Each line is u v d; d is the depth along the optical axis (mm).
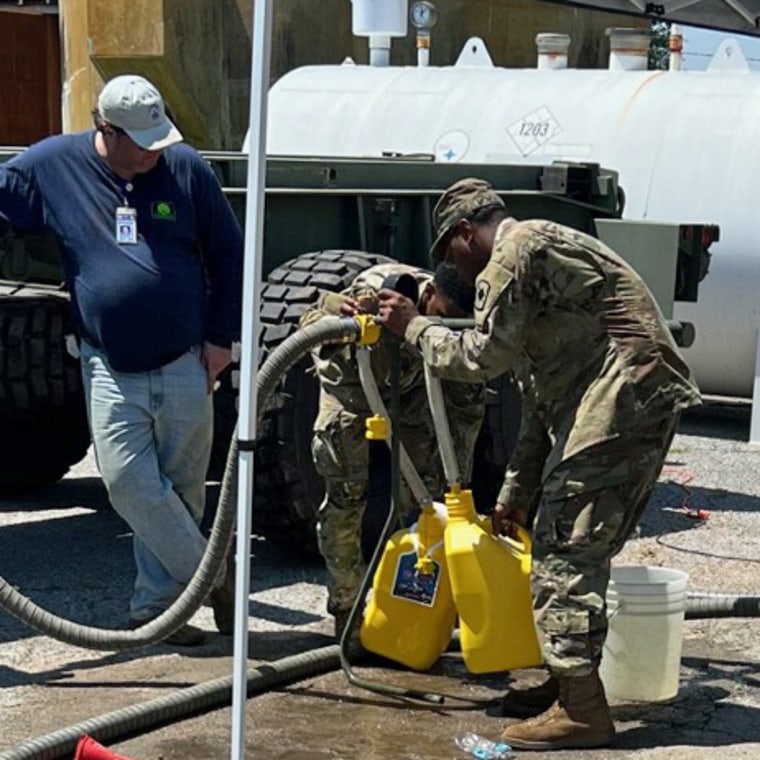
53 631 5766
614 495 5438
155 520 6359
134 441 6324
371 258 7820
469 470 6656
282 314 7453
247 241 4828
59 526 8805
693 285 10023
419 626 6305
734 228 12438
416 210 9039
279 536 7770
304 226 8469
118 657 6504
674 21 13430
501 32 21891
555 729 5547
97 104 6207
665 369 5441
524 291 5402
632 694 6043
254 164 4824
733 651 6770
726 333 12602
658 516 9438
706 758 5469
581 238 5484
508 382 8375
